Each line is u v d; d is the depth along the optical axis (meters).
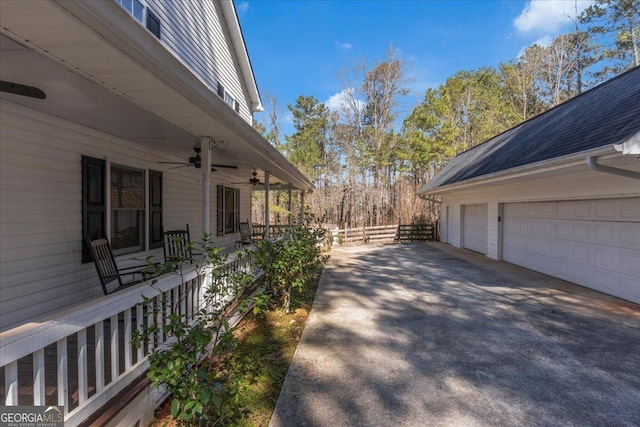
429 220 20.11
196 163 5.77
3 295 3.30
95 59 2.18
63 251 3.98
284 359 3.71
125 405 2.23
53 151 3.83
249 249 5.16
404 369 3.45
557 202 7.77
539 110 23.38
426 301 6.03
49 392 2.34
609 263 6.29
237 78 10.79
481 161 10.88
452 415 2.67
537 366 3.52
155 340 2.80
